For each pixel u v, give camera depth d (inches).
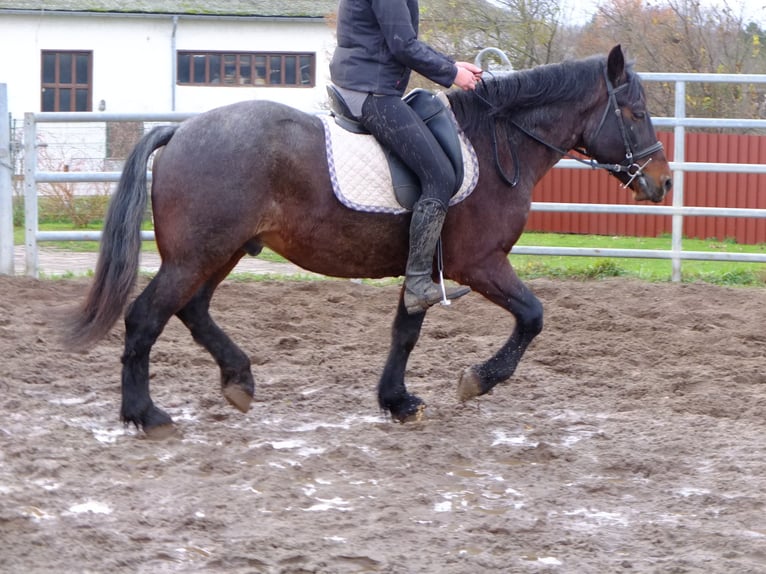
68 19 1165.1
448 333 325.1
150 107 1190.9
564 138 233.3
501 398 251.8
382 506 175.5
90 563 148.3
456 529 165.8
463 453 206.2
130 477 187.9
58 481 184.4
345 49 212.5
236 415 233.5
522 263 483.8
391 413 232.4
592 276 431.2
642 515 174.7
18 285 378.6
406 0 209.0
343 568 148.9
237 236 203.6
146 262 480.4
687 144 677.3
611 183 708.0
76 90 1184.2
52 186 637.9
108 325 203.9
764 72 785.6
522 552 157.4
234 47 1204.5
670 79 411.8
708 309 362.6
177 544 156.5
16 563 147.0
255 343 305.4
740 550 157.8
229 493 179.9
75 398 244.1
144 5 1181.1
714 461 203.8
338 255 215.3
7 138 409.1
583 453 208.8
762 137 668.1
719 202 680.4
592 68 233.6
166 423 211.8
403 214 214.1
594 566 151.6
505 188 223.0
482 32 779.4
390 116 208.5
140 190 203.9
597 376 277.0
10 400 235.5
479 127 223.8
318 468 195.0
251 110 207.8
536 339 314.2
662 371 280.5
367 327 336.2
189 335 314.3
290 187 207.3
